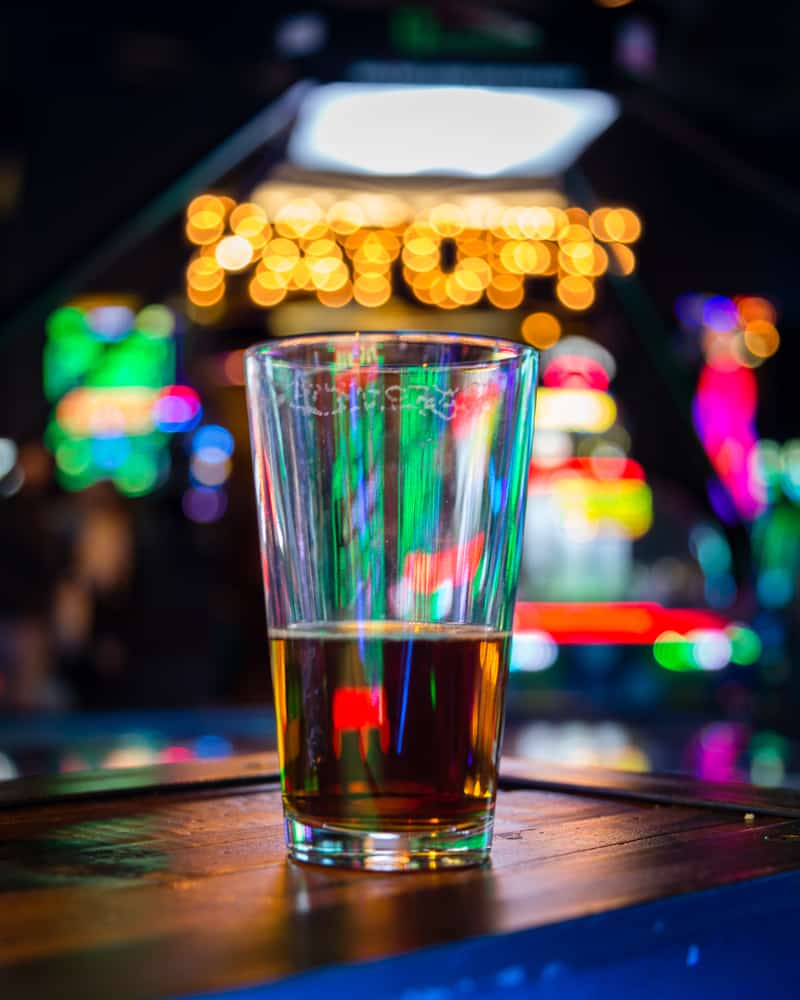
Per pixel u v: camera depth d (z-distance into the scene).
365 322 5.79
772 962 0.41
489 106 3.62
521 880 0.39
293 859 0.43
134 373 5.85
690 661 5.66
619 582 6.64
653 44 3.35
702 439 4.94
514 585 0.46
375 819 0.41
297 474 0.43
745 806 0.55
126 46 3.12
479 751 0.43
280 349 0.44
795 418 5.86
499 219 4.75
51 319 4.31
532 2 3.03
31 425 4.64
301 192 4.61
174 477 5.86
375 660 0.42
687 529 6.71
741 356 5.77
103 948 0.31
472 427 0.44
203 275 4.64
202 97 3.03
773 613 5.24
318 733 0.43
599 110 3.66
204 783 0.62
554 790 0.62
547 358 6.33
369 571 0.43
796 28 3.52
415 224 4.79
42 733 3.22
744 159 3.47
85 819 0.53
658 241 4.42
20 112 3.55
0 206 3.61
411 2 2.94
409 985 0.30
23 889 0.38
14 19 3.12
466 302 5.08
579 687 5.86
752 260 4.43
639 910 0.36
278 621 0.45
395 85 3.02
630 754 2.99
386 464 0.43
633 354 5.55
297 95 3.04
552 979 0.33
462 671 0.43
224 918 0.34
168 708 5.12
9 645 4.60
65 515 5.51
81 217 3.57
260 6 2.94
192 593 5.64
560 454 6.58
